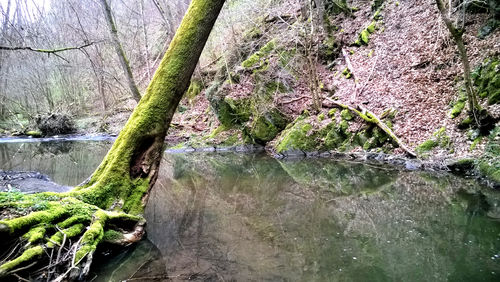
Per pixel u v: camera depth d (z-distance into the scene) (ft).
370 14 60.75
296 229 19.90
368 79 48.37
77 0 70.90
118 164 18.92
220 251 16.78
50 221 14.49
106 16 38.45
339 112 46.44
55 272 12.95
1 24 37.01
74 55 87.45
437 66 40.91
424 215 21.13
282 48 59.62
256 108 54.85
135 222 18.10
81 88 103.40
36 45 36.99
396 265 14.62
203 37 19.65
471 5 40.68
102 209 17.44
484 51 35.99
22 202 15.16
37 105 102.53
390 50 50.49
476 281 12.89
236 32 74.38
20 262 12.17
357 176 33.71
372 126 40.93
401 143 36.45
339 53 58.80
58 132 92.48
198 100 80.33
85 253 13.76
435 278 13.30
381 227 19.48
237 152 54.95
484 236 17.12
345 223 20.65
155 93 19.52
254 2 73.46
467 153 30.30
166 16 76.95
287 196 28.53
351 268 14.49
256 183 34.24
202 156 53.31
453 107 35.29
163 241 18.26
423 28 47.85
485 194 23.93
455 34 28.35
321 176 35.24
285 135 49.88
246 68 60.75
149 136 19.53
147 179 19.86
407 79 43.45
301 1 58.34
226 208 25.29
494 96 31.63
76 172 40.60
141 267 15.11
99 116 98.02
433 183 28.22
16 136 90.74
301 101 53.88
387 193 27.14
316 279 13.55
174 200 27.99
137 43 89.76
